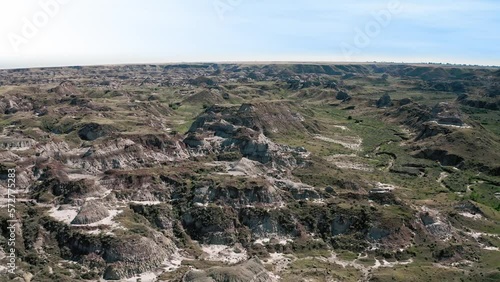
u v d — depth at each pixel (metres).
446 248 120.62
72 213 123.75
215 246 123.12
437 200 163.00
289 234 128.00
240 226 129.12
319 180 161.38
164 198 139.25
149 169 154.38
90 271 105.19
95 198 130.88
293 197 142.50
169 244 117.75
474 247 125.62
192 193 138.62
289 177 160.50
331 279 105.62
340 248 123.94
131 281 102.94
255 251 120.19
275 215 130.88
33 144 183.62
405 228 127.69
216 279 97.31
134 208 130.88
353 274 109.44
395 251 120.75
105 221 119.56
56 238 115.38
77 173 148.38
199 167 162.12
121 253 107.69
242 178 144.88
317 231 130.25
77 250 111.44
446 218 137.75
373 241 124.06
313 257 119.06
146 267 107.44
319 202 140.00
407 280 105.25
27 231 116.31
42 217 121.00
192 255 117.25
